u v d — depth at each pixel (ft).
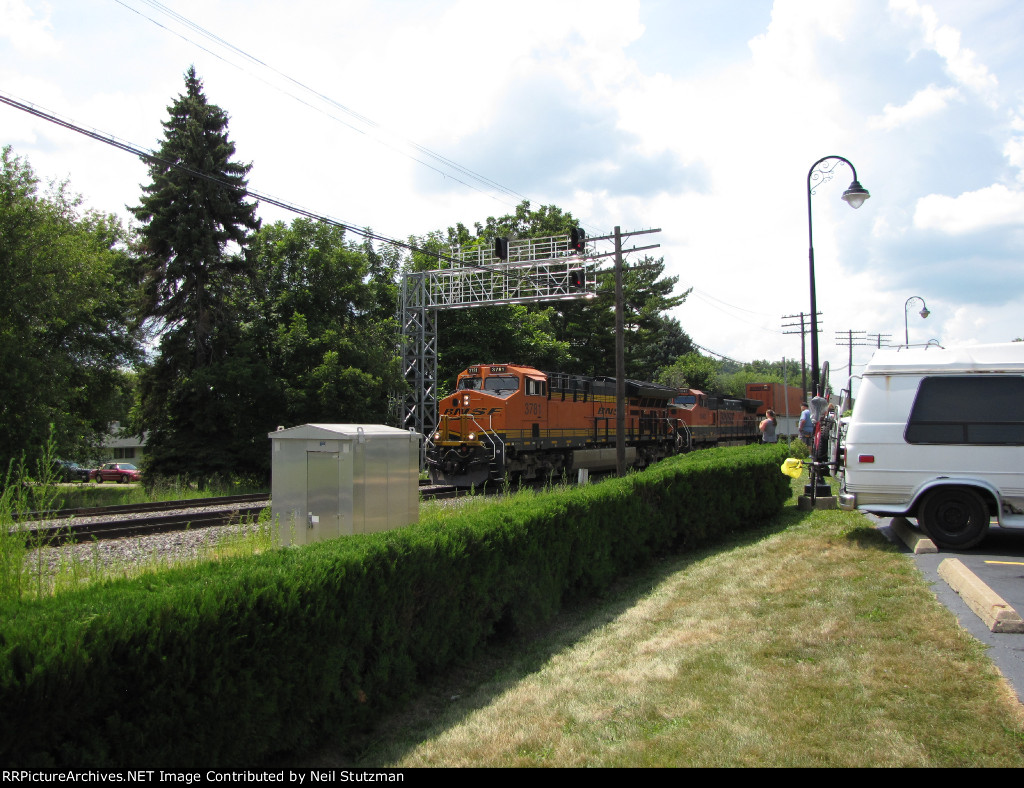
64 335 86.63
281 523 27.14
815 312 49.03
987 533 32.50
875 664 17.46
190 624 12.74
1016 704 14.62
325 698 15.51
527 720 16.69
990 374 30.09
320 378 84.84
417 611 18.97
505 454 65.98
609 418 85.66
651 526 32.73
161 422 94.07
